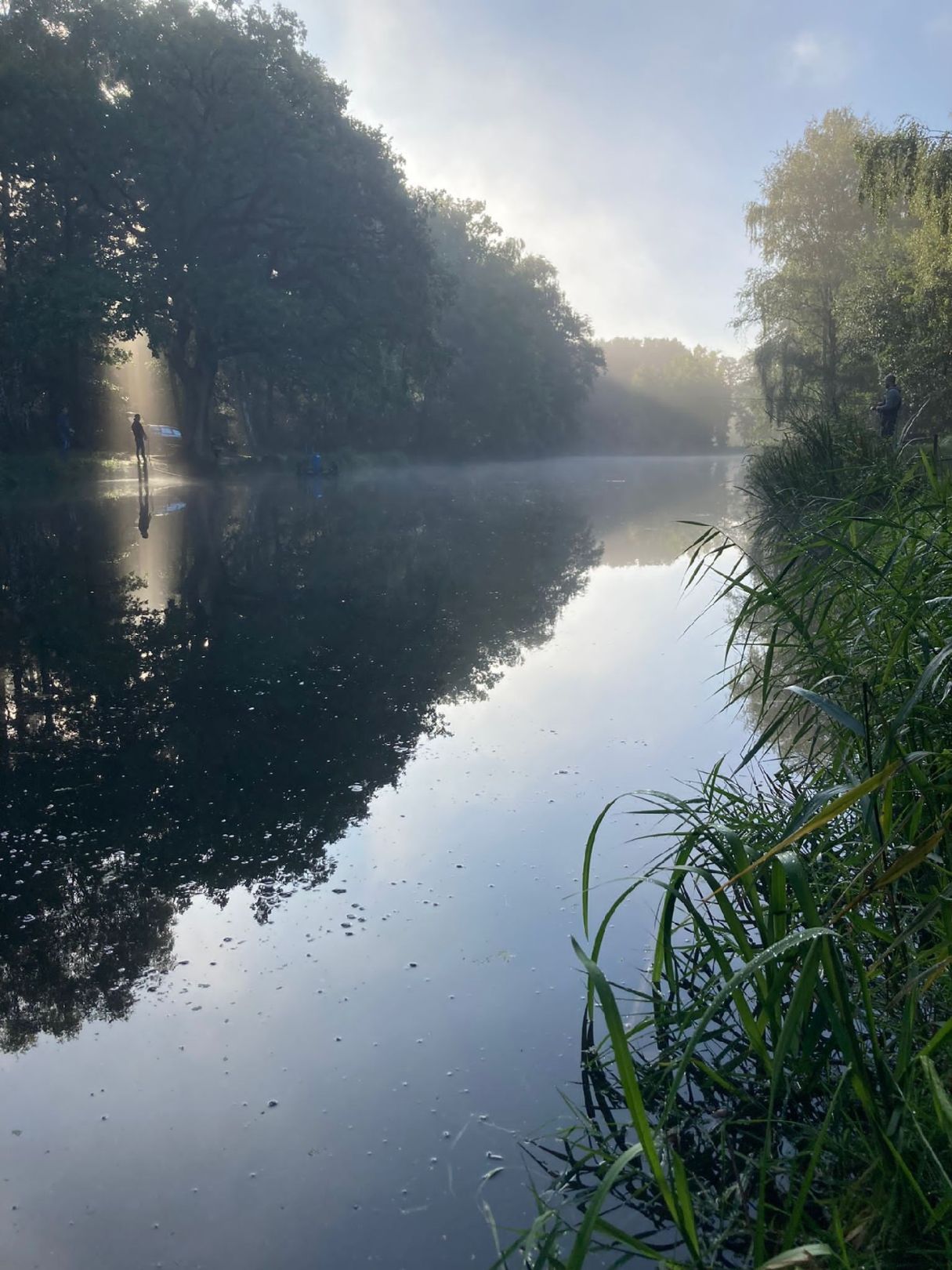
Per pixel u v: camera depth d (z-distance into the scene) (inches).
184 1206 71.5
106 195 1149.7
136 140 1097.4
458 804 152.7
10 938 111.7
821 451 408.5
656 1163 57.3
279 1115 81.0
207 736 188.5
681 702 212.2
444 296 1398.9
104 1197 72.5
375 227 1315.2
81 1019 95.1
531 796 155.3
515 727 194.1
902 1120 64.2
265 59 1171.9
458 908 117.4
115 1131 79.5
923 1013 82.5
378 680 231.9
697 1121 78.2
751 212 1266.0
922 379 873.5
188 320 1218.6
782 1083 78.5
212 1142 78.0
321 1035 91.8
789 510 355.3
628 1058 59.0
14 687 224.1
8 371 1147.9
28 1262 66.4
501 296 2368.4
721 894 81.5
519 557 481.1
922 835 96.7
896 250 1026.7
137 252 1155.9
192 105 1145.4
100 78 1138.7
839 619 143.0
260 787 161.0
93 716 201.8
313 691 222.2
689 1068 84.9
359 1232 68.6
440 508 829.8
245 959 106.1
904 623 117.1
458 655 261.1
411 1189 72.6
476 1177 73.5
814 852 104.3
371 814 148.7
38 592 349.1
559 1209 69.7
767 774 152.6
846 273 1189.1
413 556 482.9
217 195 1154.7
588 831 140.9
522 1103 81.7
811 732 180.9
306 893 122.0
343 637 282.0
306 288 1270.9
